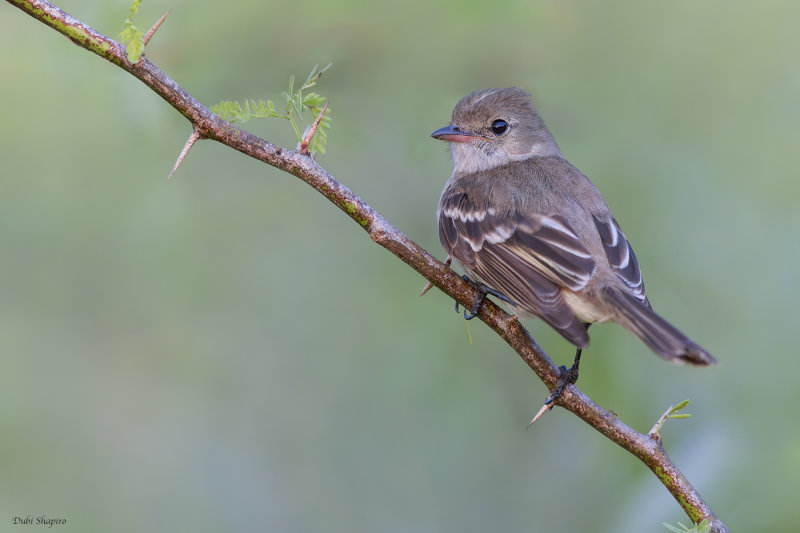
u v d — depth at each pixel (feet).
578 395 23.17
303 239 40.73
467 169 33.09
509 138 32.91
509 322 23.77
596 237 28.09
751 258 36.29
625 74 39.81
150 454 38.40
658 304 36.24
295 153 22.09
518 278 27.27
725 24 40.22
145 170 38.47
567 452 38.93
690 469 30.94
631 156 38.45
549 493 38.37
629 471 35.68
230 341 39.96
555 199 29.01
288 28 34.63
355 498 38.63
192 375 39.32
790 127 39.09
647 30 40.19
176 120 37.27
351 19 34.73
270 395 39.68
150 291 39.32
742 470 29.55
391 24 34.96
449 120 37.19
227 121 21.65
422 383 38.63
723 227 37.01
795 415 31.76
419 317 38.81
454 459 38.81
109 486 37.40
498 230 28.66
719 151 38.73
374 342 39.42
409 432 38.99
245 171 40.34
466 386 38.60
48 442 37.40
